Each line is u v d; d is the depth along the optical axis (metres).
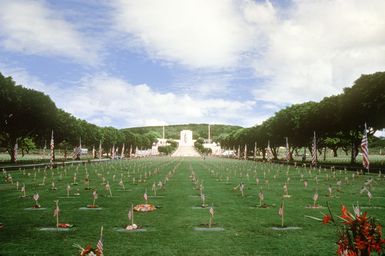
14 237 20.02
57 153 190.50
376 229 10.10
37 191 41.28
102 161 130.00
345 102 82.56
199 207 30.11
